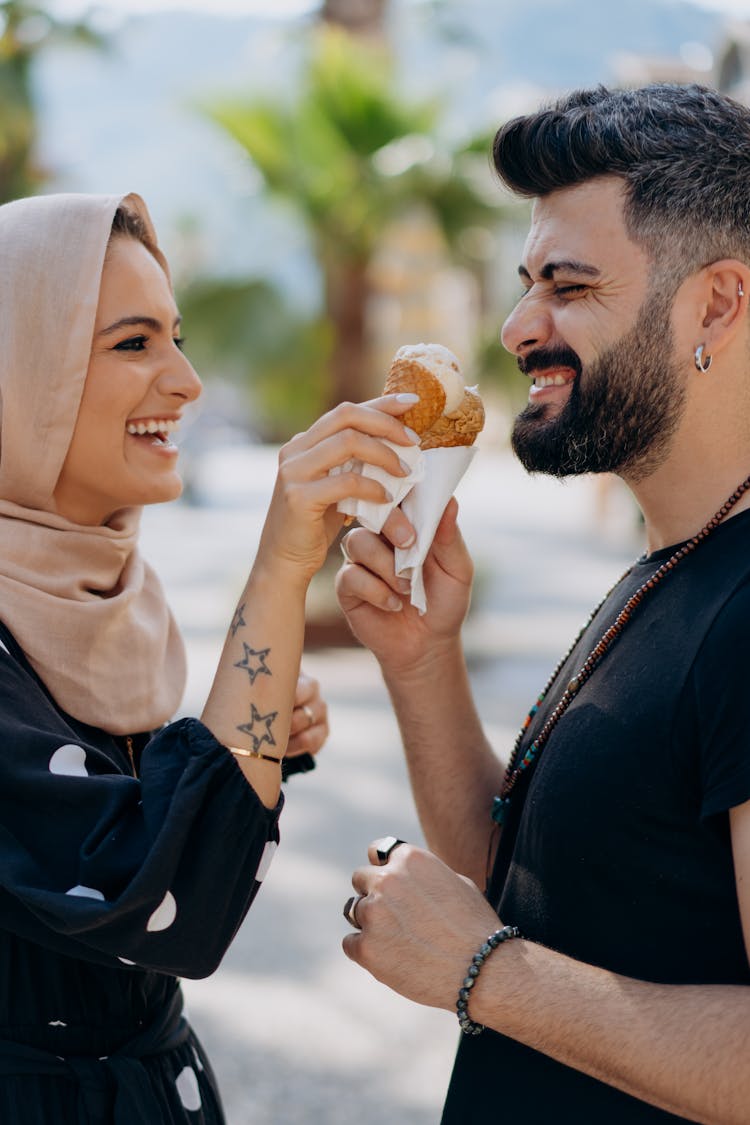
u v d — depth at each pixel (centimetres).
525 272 159
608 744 143
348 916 154
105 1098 162
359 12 1092
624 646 149
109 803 149
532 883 151
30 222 176
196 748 149
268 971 422
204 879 147
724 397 150
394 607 176
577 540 1647
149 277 180
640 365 150
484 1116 150
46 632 173
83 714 175
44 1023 162
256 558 155
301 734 202
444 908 147
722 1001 130
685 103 152
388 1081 354
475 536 1683
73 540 180
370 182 870
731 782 131
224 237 911
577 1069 138
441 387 164
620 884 142
